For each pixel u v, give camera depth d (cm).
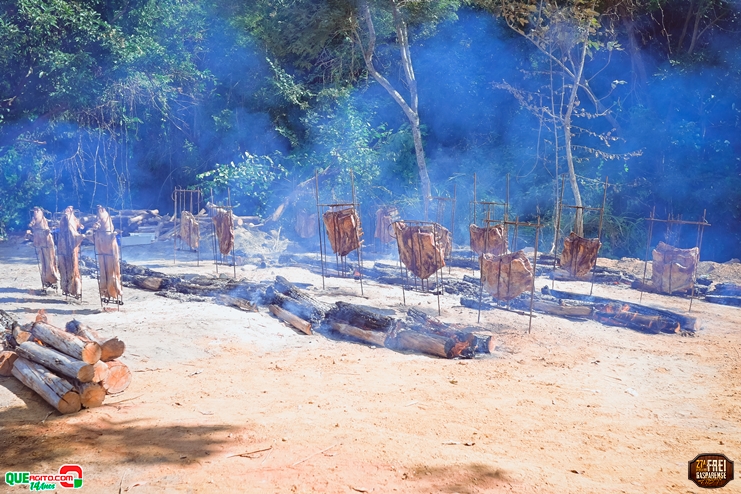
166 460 562
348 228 1387
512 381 849
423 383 829
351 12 2353
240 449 589
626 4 2698
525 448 613
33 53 2239
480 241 1603
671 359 984
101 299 1208
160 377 828
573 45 2259
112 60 2380
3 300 1279
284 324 1134
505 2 2356
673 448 623
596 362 955
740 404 770
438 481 534
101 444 597
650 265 1956
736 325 1230
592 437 649
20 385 764
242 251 2189
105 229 1168
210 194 2884
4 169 2578
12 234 2527
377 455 577
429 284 1533
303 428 642
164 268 1797
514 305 1302
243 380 823
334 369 888
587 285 1620
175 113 3055
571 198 2694
